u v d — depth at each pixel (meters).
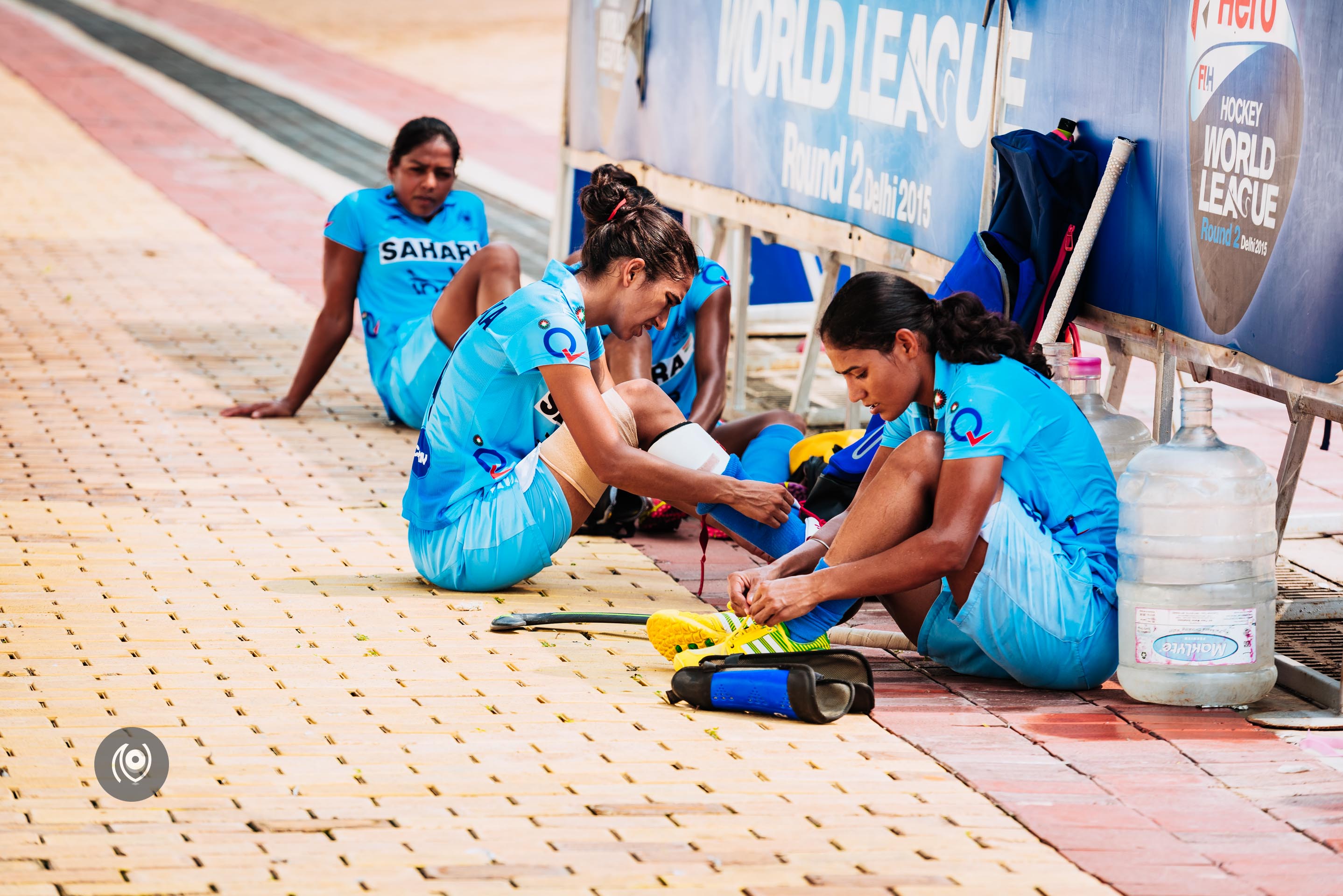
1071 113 10.30
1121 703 8.33
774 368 17.94
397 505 12.05
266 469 12.95
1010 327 8.38
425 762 7.35
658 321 9.74
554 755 7.48
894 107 12.19
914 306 8.26
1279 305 8.56
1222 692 8.15
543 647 9.09
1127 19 9.73
